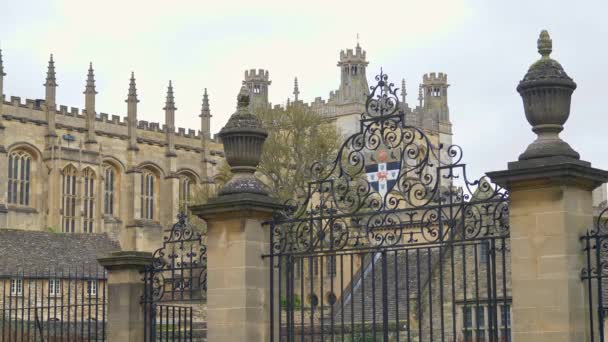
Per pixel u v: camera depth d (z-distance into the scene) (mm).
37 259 82750
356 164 21594
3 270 70625
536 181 17969
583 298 17734
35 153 124812
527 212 18109
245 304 22062
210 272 22750
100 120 133625
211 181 144750
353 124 140500
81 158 128250
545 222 17859
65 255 85688
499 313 44844
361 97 141750
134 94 137500
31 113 124812
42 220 124125
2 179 120000
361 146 21469
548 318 17656
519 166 18109
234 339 22109
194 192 134750
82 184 128125
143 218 137500
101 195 130750
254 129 22969
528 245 18031
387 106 23469
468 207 20219
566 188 17812
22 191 123125
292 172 90062
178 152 142750
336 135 96188
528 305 17922
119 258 25078
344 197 21609
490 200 19172
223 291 22453
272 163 90375
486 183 19391
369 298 51500
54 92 126875
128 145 136250
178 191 140750
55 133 126188
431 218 20203
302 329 20672
